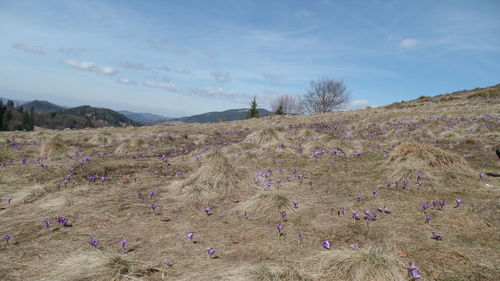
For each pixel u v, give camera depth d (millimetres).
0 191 5895
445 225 3922
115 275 2898
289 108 78188
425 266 3008
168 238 3879
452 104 29219
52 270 3002
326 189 5840
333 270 2996
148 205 5133
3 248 3492
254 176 6805
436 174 5961
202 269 3070
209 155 8508
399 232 3801
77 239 3771
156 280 2877
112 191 5879
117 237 3867
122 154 10523
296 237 3854
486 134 10234
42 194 5637
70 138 16438
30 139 15812
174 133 17641
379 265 2896
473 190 5148
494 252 3193
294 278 2840
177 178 7039
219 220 4547
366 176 6551
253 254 3420
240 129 21078
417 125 15016
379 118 20938
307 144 10273
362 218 4348
